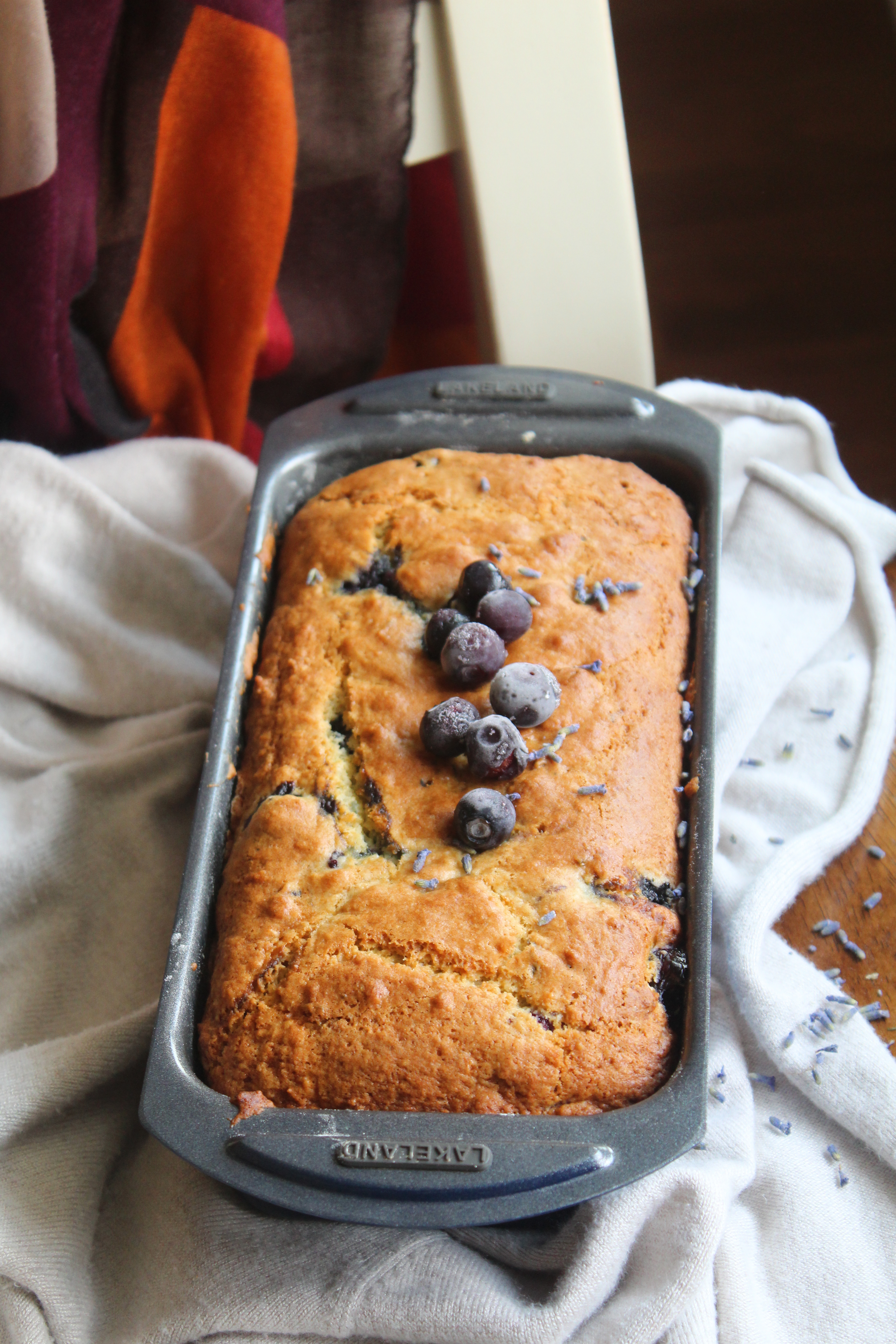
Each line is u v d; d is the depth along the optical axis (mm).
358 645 609
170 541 696
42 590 678
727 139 935
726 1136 574
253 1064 548
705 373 869
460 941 557
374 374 799
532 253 724
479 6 690
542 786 576
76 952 632
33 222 659
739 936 601
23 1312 560
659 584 620
